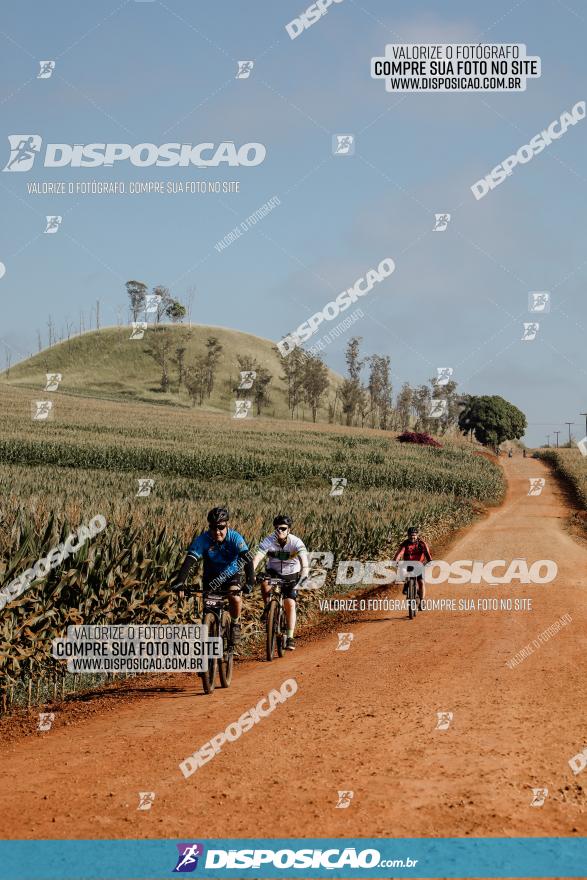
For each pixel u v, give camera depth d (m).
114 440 101.44
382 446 137.38
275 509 38.50
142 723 13.71
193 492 61.62
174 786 9.95
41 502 21.30
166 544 20.69
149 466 91.00
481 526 72.19
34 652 15.95
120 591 18.34
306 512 39.81
